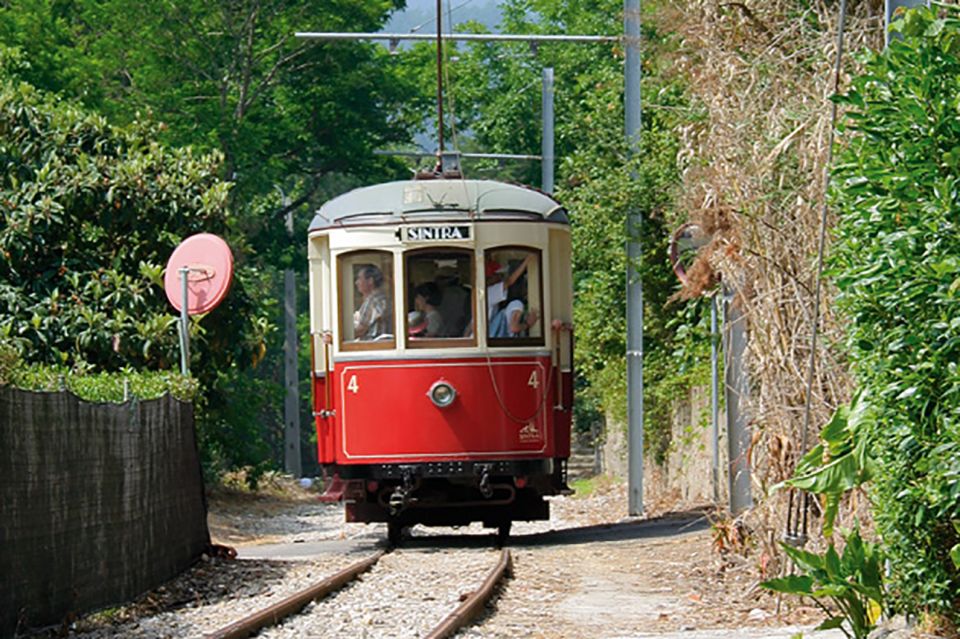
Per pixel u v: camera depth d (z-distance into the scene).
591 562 21.83
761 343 17.20
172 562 19.98
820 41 16.72
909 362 11.29
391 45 34.62
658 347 37.34
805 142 16.58
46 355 26.72
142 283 28.16
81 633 15.35
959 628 11.55
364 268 24.58
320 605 16.88
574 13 67.62
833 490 13.17
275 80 57.47
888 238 11.03
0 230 27.61
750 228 17.22
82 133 29.67
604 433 54.56
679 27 19.25
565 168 37.41
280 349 73.81
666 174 31.67
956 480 10.34
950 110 11.00
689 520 27.67
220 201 29.39
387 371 24.33
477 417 24.28
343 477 24.50
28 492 14.65
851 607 12.28
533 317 24.62
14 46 46.38
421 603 16.94
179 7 53.06
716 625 15.07
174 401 20.66
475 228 24.44
